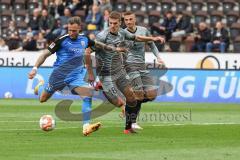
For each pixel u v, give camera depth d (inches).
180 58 2343.8
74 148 997.8
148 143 1067.3
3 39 2532.0
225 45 2487.7
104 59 1230.3
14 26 2608.3
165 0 2942.9
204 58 2348.7
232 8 2957.7
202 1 2955.2
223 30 2502.5
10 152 947.3
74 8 2677.2
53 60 2285.9
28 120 1462.8
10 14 2847.0
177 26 2586.1
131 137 1154.0
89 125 1167.0
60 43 1192.8
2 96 2236.7
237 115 1674.5
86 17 2596.0
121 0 2901.1
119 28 1229.1
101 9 2573.8
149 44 1352.1
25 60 2353.6
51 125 1202.6
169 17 2588.6
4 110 1743.4
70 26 1185.4
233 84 2166.6
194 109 1850.4
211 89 2167.8
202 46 2481.5
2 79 2234.3
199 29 2532.0
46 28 2578.7
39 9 2753.4
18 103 1996.8
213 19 2871.6
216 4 2955.2
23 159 879.7
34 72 1189.7
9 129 1263.5
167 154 940.0
